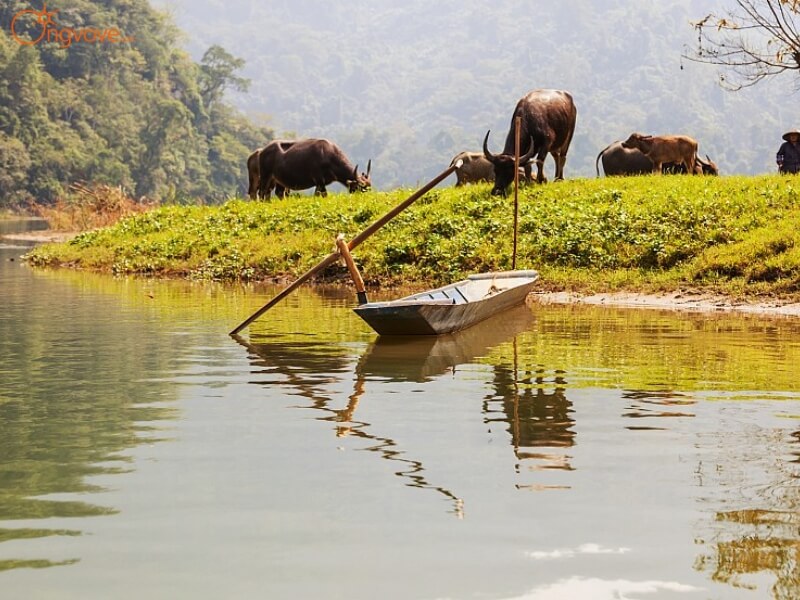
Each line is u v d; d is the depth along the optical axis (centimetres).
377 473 655
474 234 2144
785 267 1717
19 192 10550
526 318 1476
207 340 1238
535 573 500
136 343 1216
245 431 762
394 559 517
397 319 1223
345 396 891
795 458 692
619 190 2275
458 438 743
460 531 554
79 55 12975
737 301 1638
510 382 956
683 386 937
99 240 2981
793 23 2227
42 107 11444
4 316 1507
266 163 3094
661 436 750
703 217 2006
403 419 802
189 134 13688
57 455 696
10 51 11362
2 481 638
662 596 477
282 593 479
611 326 1380
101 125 12506
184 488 625
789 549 529
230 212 2833
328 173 3038
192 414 818
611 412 827
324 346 1187
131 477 647
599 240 1986
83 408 841
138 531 554
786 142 2431
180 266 2434
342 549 529
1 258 3250
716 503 598
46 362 1073
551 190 2372
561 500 603
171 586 487
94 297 1828
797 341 1228
